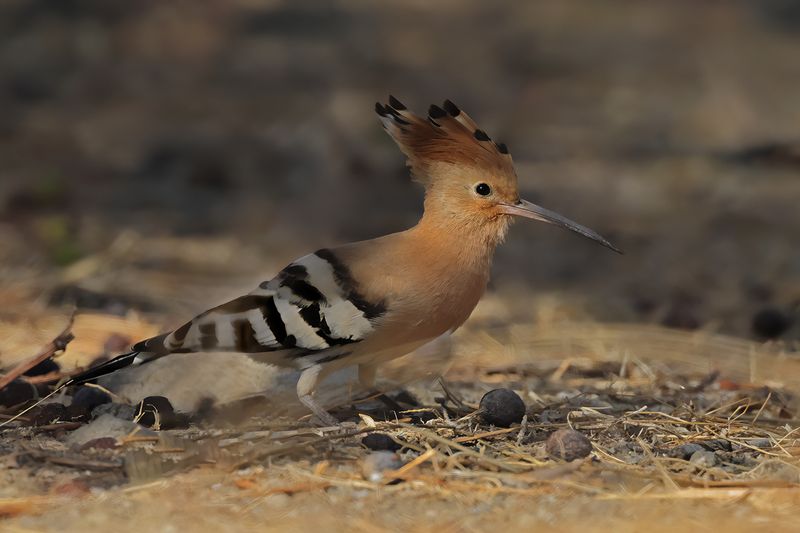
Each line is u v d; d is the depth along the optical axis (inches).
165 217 689.0
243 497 288.0
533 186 791.7
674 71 1149.1
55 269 563.2
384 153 823.1
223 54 1146.0
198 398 362.3
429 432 325.1
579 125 963.3
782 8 1417.3
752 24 1360.7
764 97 1037.2
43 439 330.3
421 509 282.7
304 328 334.6
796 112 982.4
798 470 311.7
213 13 1257.4
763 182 812.0
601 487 297.0
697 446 326.6
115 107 967.0
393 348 345.1
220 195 751.1
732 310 536.4
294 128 882.8
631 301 548.7
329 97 990.4
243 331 337.1
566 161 862.5
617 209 745.0
